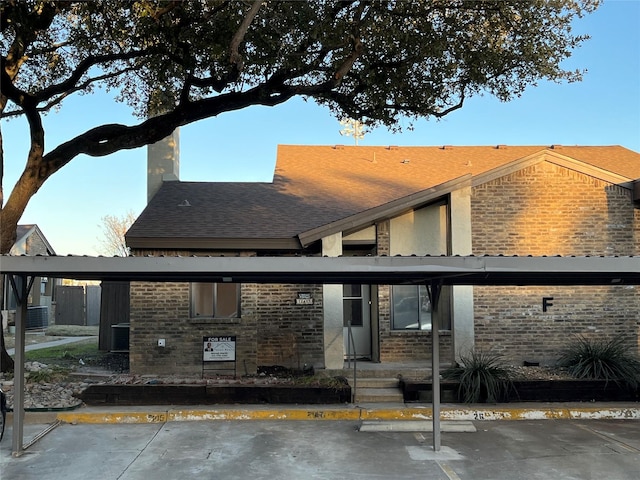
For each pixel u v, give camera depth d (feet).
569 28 35.65
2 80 33.76
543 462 22.47
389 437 26.08
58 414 28.66
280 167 54.90
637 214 39.37
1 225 34.04
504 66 37.01
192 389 31.63
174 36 34.12
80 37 36.47
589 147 58.23
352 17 34.76
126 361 43.55
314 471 21.27
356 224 36.91
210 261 20.39
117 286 50.08
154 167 50.75
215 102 36.65
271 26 33.53
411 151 58.03
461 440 25.64
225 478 20.49
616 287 39.27
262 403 31.73
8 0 30.60
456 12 35.60
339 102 39.78
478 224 38.81
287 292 40.22
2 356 36.14
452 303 37.88
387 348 39.22
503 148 58.29
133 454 23.35
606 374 33.27
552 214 39.17
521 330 38.68
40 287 95.20
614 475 20.98
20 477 20.48
